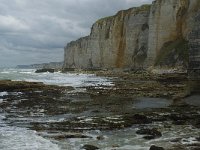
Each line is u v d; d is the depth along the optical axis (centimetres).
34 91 4972
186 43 8612
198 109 2942
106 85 5975
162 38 9669
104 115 2717
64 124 2309
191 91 3534
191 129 2120
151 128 2144
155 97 4019
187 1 9319
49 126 2242
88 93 4650
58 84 6500
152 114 2697
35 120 2512
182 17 9294
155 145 1675
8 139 1833
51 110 3055
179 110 2898
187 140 1803
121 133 2020
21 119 2562
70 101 3753
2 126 2255
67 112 2928
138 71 9456
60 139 1841
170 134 1972
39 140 1809
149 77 7319
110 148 1644
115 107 3222
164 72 7912
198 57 3434
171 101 3609
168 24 9544
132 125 2284
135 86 5484
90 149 1609
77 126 2233
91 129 2138
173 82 6016
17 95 4403
